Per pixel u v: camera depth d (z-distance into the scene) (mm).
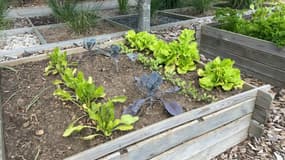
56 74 1869
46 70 1864
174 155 1333
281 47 2109
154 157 1259
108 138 1227
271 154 1545
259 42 2268
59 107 1494
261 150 1576
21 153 1191
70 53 2150
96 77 1799
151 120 1349
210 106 1370
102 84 1708
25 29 3480
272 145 1609
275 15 2494
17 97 1615
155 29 3635
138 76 1816
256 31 2422
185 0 4824
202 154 1464
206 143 1443
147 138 1200
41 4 5238
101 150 1086
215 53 2715
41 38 3180
